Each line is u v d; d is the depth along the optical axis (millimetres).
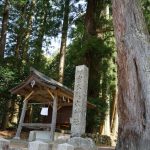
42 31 20203
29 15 20375
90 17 17844
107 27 17453
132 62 6473
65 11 18141
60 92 11461
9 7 18750
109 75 18188
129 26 6727
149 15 15148
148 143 5895
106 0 17891
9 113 17938
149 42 6746
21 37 20359
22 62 18125
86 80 10570
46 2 18438
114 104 20250
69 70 23000
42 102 13164
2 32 17531
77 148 8398
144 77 6359
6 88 14969
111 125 20078
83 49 16047
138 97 6242
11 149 6047
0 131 14938
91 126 16125
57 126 12969
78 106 10195
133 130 6090
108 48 16344
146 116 6090
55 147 6453
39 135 10734
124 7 6883
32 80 11617
